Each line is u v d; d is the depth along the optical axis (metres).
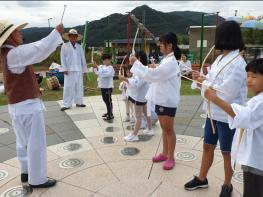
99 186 3.29
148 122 4.76
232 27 2.63
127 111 5.61
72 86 6.70
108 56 5.75
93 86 10.30
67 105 6.76
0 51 2.92
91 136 4.88
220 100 2.21
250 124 2.10
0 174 3.62
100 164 3.82
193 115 6.07
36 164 3.17
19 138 3.21
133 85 4.34
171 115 3.52
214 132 2.83
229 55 2.68
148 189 3.20
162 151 4.04
